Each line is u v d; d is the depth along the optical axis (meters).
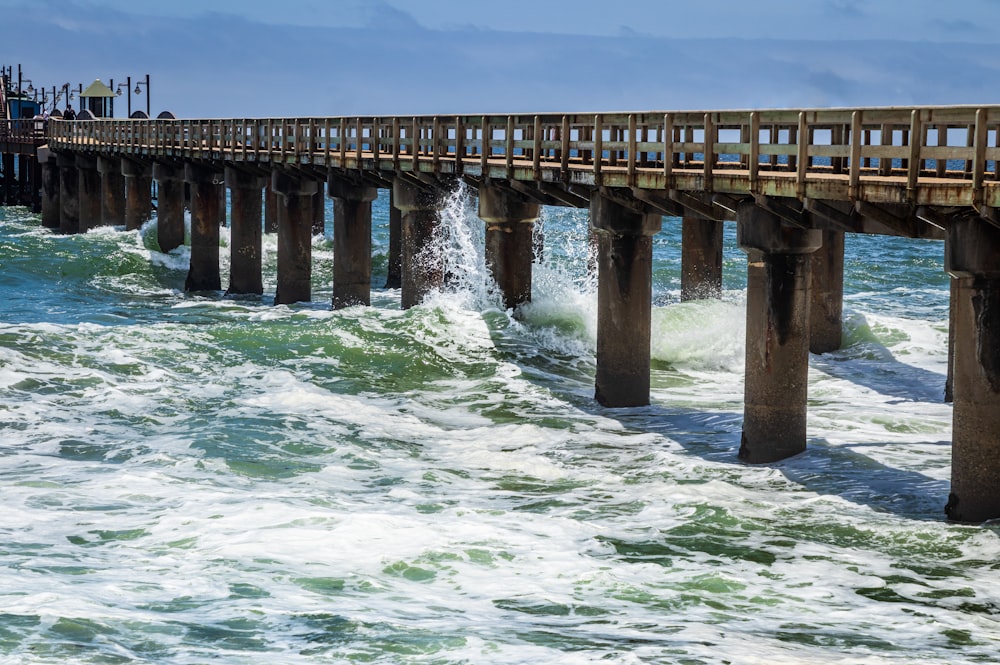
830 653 21.19
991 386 28.25
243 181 71.94
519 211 51.03
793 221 33.22
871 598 24.34
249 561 25.06
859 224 31.64
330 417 39.72
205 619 21.88
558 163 45.81
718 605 23.73
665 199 38.66
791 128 33.25
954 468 29.12
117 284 77.00
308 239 67.62
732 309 52.78
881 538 27.97
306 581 24.08
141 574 24.14
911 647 21.67
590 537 27.78
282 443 36.03
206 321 60.81
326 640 21.12
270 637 21.20
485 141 48.12
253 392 42.72
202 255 75.88
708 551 27.00
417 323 50.50
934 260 96.94
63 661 19.81
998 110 26.55
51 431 36.72
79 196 101.38
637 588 24.55
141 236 88.31
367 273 61.91
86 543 26.05
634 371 42.12
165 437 36.41
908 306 70.19
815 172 35.03
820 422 39.31
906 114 28.59
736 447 36.53
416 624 21.95
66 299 70.75
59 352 46.06
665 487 32.09
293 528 27.23
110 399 40.91
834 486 31.97
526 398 43.34
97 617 21.66
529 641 21.31
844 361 51.62
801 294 34.28
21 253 81.81
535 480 33.16
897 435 37.75
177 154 77.81
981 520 28.69
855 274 86.62
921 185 28.08
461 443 37.25
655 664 20.28
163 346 48.03
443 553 26.02
